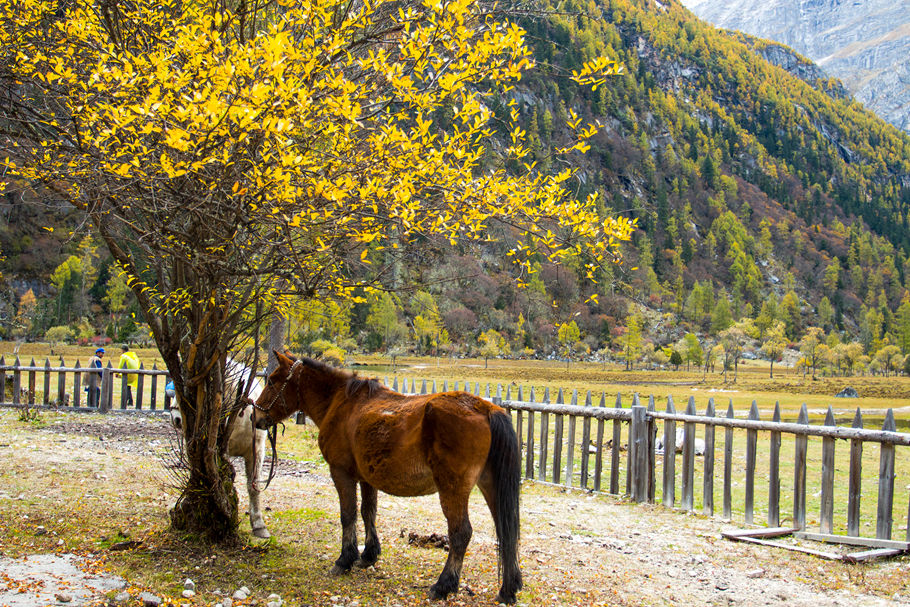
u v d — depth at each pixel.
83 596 4.39
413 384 14.12
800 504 7.14
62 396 15.25
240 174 4.34
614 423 9.31
